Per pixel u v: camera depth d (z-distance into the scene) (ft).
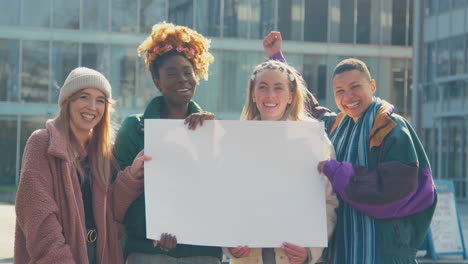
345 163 11.69
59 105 11.67
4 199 63.52
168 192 11.88
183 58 13.06
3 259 28.60
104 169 11.89
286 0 80.43
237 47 79.36
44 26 79.20
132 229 12.37
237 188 11.96
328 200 12.22
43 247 10.76
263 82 12.19
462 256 33.12
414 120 65.98
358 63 12.44
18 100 79.82
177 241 11.73
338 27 82.17
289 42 80.74
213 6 79.10
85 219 11.69
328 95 81.92
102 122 11.98
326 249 12.50
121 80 79.25
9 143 80.28
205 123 12.05
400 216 11.48
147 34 79.51
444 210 32.30
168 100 13.17
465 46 85.51
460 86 86.69
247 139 12.05
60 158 11.18
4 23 78.84
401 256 11.58
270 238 11.86
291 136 12.04
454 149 88.58
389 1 83.56
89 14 79.36
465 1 85.71
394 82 84.17
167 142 12.00
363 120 12.15
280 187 11.96
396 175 11.25
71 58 79.61
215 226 11.85
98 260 11.66
